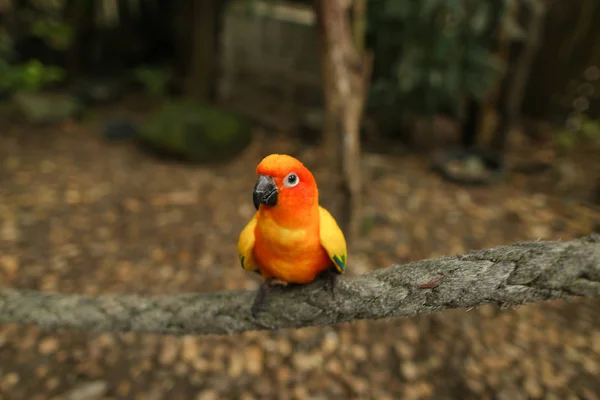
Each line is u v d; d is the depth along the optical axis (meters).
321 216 0.34
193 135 1.19
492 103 1.23
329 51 0.65
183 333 0.41
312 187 0.32
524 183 1.15
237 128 1.24
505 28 1.06
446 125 1.35
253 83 1.51
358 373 0.63
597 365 0.64
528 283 0.28
